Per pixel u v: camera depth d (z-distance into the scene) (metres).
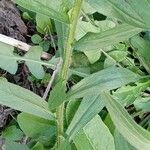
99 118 0.32
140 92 0.35
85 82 0.29
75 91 0.28
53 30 0.36
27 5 0.24
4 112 0.35
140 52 0.35
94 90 0.29
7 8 0.36
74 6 0.24
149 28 0.21
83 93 0.28
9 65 0.32
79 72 0.34
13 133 0.35
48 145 0.34
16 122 0.36
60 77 0.28
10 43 0.35
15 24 0.36
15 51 0.36
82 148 0.32
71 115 0.34
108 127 0.34
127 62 0.35
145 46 0.35
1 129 0.36
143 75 0.35
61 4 0.25
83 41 0.26
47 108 0.30
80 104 0.31
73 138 0.31
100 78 0.29
